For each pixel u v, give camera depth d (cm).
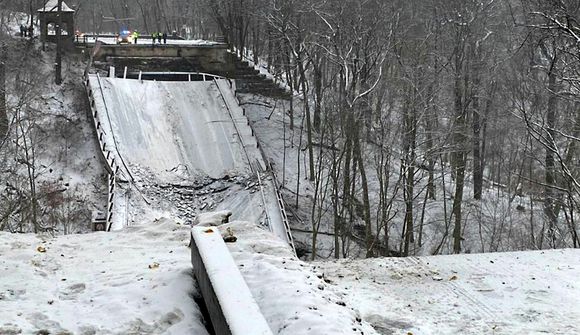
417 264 1234
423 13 4353
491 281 1133
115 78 4194
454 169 3444
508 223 3512
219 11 5128
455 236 3158
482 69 3584
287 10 4309
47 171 3388
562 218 3259
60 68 4294
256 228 1101
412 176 3006
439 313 975
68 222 2975
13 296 821
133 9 8638
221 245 823
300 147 3872
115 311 771
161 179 3394
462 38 3600
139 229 1216
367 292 1059
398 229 3506
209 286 737
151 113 3938
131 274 905
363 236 3400
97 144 3578
